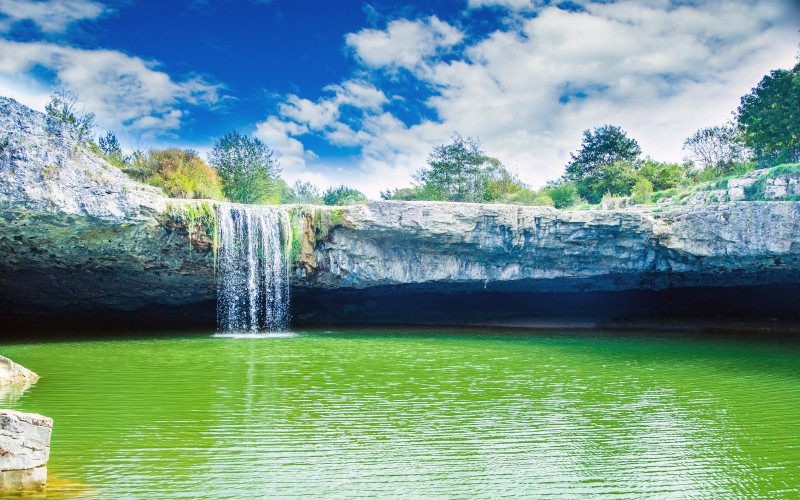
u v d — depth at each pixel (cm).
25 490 786
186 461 919
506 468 904
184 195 3291
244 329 2923
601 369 1789
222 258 2691
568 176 6706
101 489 801
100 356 1988
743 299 3331
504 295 3603
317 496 793
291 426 1114
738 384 1560
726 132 5403
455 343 2461
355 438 1045
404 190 5562
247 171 4147
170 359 1931
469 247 2822
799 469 915
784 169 3097
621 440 1046
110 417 1166
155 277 2820
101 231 2325
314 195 6056
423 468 900
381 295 3569
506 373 1705
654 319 3353
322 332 2889
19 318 3197
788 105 4184
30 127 2106
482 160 4866
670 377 1656
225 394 1385
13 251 2381
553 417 1196
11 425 780
